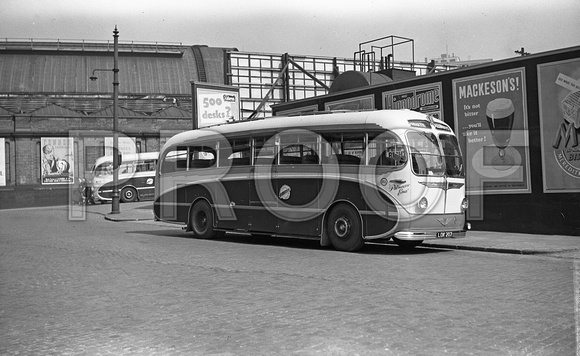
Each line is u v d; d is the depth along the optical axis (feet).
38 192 137.28
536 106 50.85
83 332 19.90
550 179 50.03
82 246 46.78
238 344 18.02
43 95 160.04
